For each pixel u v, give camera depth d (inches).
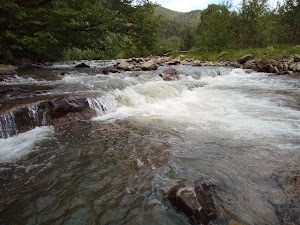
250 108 276.5
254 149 164.2
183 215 98.4
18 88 287.9
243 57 799.1
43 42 497.7
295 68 604.4
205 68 632.4
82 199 113.4
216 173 133.3
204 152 161.0
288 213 100.8
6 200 113.0
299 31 996.6
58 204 110.1
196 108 278.1
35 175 134.0
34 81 370.3
